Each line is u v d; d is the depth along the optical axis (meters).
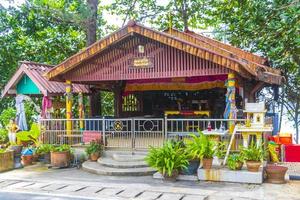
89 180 10.16
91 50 12.95
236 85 12.59
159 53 12.59
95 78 13.50
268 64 16.94
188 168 9.94
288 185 9.30
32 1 19.42
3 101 21.42
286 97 22.27
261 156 9.67
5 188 9.41
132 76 12.97
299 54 13.09
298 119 24.31
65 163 12.07
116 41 12.68
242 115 12.73
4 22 20.95
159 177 10.20
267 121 12.06
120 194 8.59
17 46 21.19
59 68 13.34
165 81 16.22
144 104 18.20
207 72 11.91
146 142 12.68
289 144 12.30
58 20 20.45
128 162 11.21
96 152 12.12
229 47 16.72
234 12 19.39
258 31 11.98
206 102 17.05
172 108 17.77
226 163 10.25
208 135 10.77
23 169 12.01
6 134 14.99
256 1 11.16
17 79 14.43
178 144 10.31
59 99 15.96
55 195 8.62
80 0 19.23
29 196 8.59
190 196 8.30
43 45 21.64
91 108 18.80
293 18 9.19
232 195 8.37
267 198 8.09
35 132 13.79
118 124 13.20
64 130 13.45
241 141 11.12
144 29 12.15
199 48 11.48
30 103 17.61
